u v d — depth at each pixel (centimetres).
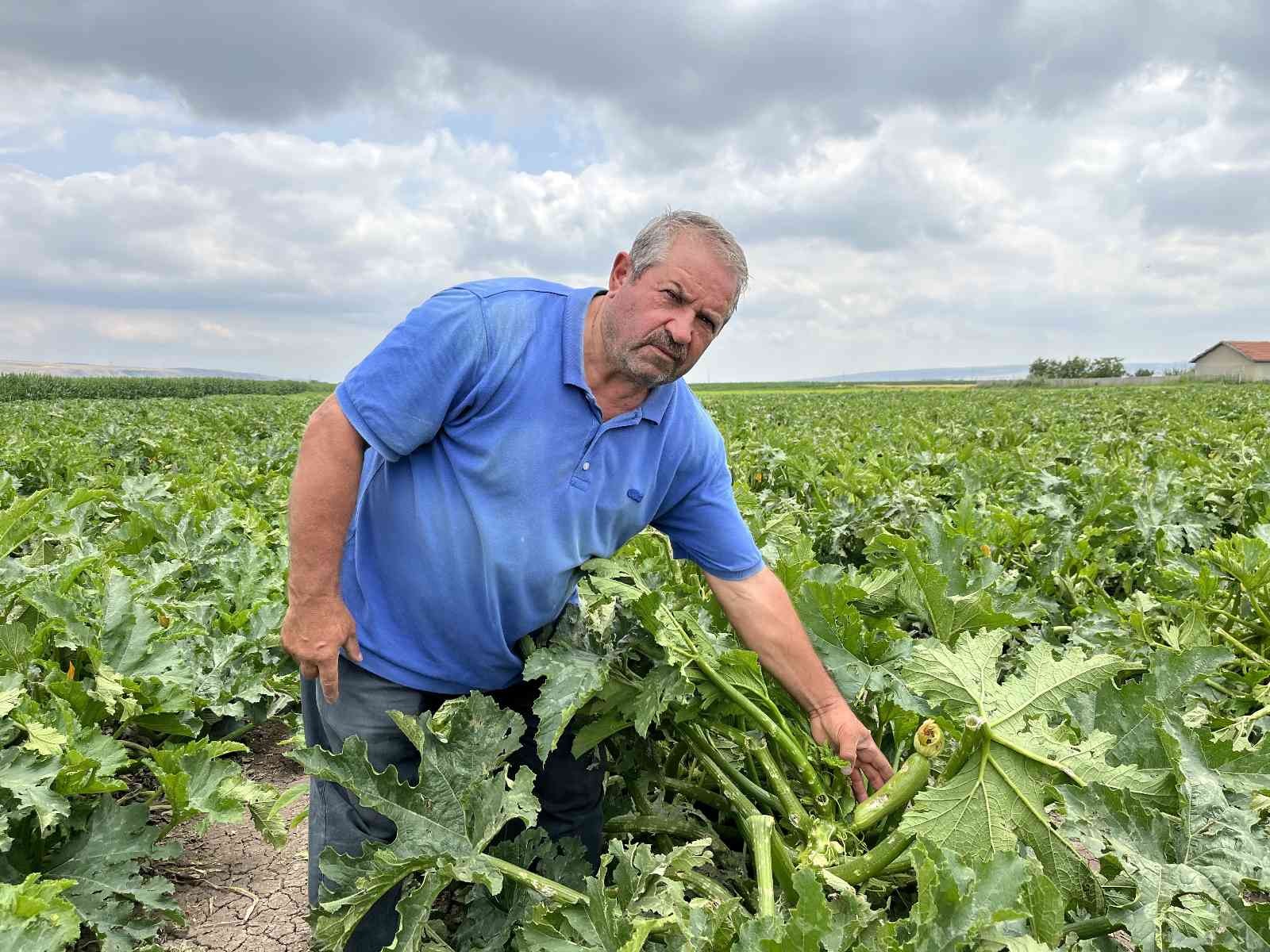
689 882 230
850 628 284
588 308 257
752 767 298
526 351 250
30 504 381
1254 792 237
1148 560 529
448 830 235
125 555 510
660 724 289
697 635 271
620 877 220
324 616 251
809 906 174
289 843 352
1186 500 609
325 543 245
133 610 354
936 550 363
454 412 251
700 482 283
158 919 298
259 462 1112
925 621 308
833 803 253
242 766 414
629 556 364
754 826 231
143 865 328
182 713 352
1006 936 180
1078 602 461
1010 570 500
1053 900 183
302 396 5709
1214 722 319
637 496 271
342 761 235
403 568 261
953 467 884
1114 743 245
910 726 281
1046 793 227
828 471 894
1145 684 254
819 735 272
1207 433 1206
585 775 296
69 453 995
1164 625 376
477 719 245
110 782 278
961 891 181
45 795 259
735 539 280
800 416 2308
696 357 252
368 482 266
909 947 174
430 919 282
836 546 553
